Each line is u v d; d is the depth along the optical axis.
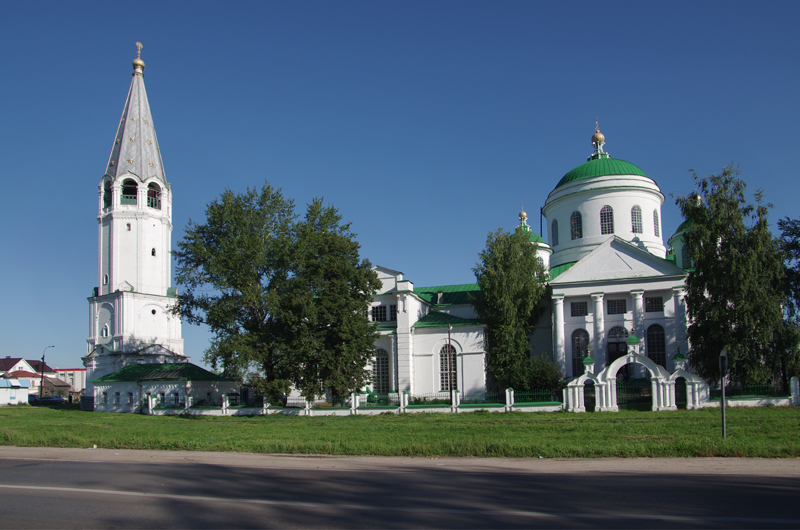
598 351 49.03
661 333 48.91
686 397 39.50
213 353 42.12
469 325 50.88
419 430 29.03
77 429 33.16
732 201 40.19
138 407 55.59
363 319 45.06
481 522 10.76
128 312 67.44
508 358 48.91
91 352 68.06
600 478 15.22
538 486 14.19
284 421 39.12
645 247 54.94
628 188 55.78
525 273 50.75
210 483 15.24
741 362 38.50
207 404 55.59
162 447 24.23
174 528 10.74
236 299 44.50
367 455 20.94
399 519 11.09
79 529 10.80
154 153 72.25
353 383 44.16
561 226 58.84
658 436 23.73
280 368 44.03
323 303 43.84
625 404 42.22
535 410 40.38
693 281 41.16
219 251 45.84
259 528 10.62
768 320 37.81
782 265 40.19
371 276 46.62
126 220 69.38
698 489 13.46
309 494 13.59
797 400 37.88
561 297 50.56
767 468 16.42
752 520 10.59
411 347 51.78
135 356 66.56
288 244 44.62
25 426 36.25
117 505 12.66
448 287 62.81
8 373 102.38
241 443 23.66
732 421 29.53
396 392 51.22
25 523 11.25
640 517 10.88
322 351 42.84
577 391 39.88
